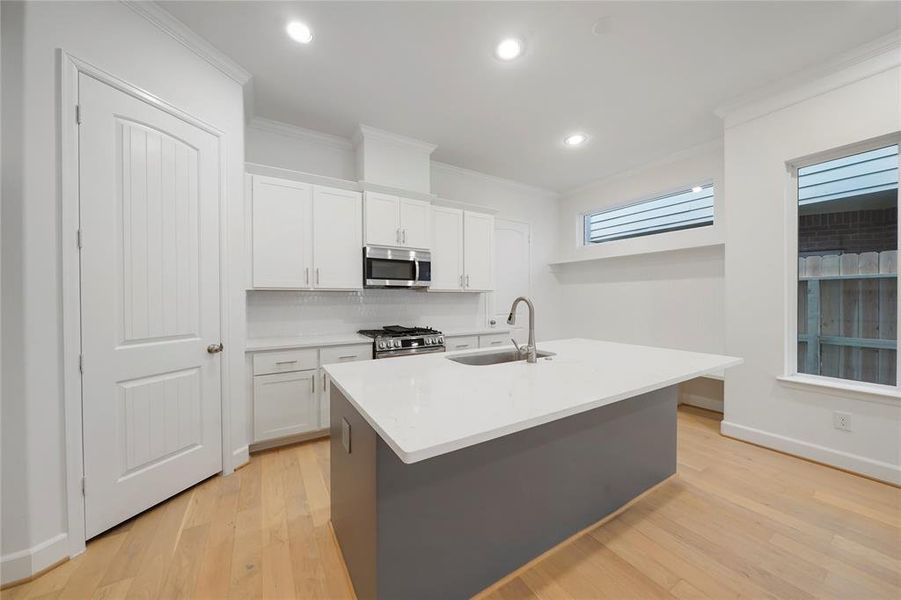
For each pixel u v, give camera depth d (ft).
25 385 4.56
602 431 5.76
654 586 4.46
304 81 7.97
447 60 7.29
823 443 7.66
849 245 7.63
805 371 8.29
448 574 4.10
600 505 5.75
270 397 8.42
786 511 6.00
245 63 7.34
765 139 8.41
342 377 4.90
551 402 3.80
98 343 5.26
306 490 6.73
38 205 4.64
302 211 9.32
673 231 12.28
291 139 10.18
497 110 9.23
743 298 8.84
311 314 10.55
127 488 5.62
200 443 6.83
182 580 4.53
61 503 4.83
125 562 4.83
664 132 10.48
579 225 15.81
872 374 7.41
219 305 7.19
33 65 4.60
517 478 4.70
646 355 6.56
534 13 6.07
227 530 5.52
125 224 5.61
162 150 6.14
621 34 6.57
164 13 5.95
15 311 4.49
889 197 7.14
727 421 9.27
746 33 6.55
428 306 12.77
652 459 6.70
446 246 12.06
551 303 16.21
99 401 5.27
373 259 10.18
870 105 6.93
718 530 5.53
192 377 6.67
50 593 4.33
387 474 3.65
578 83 8.08
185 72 6.52
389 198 10.53
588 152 11.95
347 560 4.68
